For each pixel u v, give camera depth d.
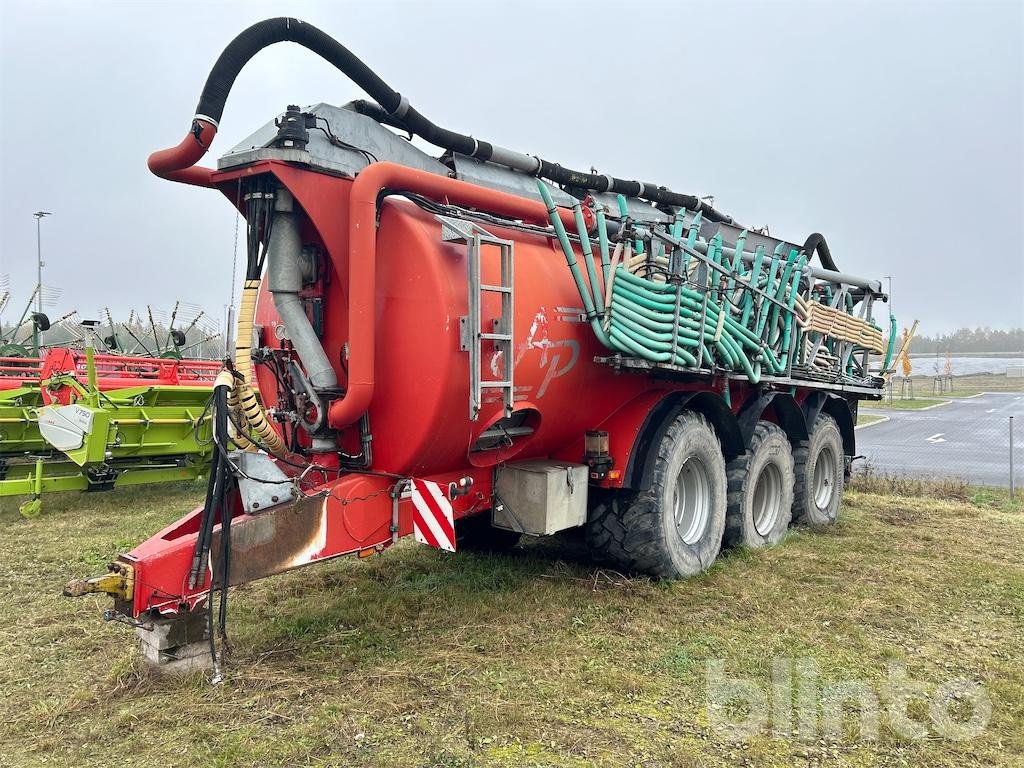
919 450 18.16
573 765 2.93
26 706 3.36
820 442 7.90
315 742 3.04
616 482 5.12
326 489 3.82
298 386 4.12
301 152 3.71
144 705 3.30
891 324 9.02
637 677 3.74
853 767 3.01
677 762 2.97
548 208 4.46
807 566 5.94
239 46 3.71
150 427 8.05
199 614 3.60
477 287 3.82
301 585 5.17
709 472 5.79
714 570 5.70
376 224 3.86
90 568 5.67
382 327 4.00
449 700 3.44
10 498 8.43
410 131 4.77
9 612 4.65
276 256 3.91
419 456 4.01
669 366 4.92
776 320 6.14
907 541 7.08
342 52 4.17
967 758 3.11
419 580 5.34
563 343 4.64
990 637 4.52
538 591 5.09
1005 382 65.75
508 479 4.77
